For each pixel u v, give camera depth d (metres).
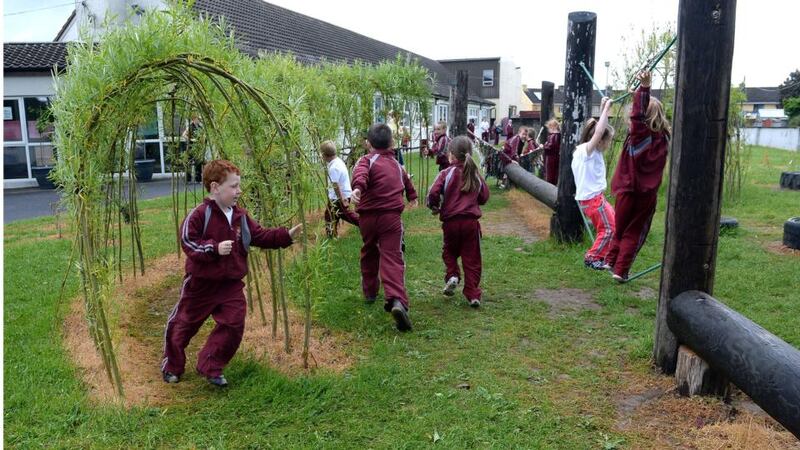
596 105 31.94
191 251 3.73
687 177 3.83
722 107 3.72
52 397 3.69
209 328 5.05
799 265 6.90
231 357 3.95
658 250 7.89
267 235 4.01
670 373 4.08
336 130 9.77
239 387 3.89
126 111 4.11
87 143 3.60
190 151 7.04
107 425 3.40
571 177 8.05
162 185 17.59
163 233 8.98
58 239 8.90
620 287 6.29
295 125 4.22
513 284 6.46
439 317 5.38
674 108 3.88
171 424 3.41
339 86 10.51
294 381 3.96
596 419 3.52
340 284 6.31
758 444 3.22
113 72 3.53
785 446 3.20
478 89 55.91
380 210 5.16
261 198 4.61
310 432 3.40
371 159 5.24
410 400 3.78
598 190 6.76
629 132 5.93
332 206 4.53
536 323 5.21
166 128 6.88
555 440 3.31
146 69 3.75
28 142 18.31
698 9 3.64
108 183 5.35
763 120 44.84
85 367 4.14
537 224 9.94
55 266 7.04
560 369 4.26
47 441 3.24
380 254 5.22
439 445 3.24
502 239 8.78
